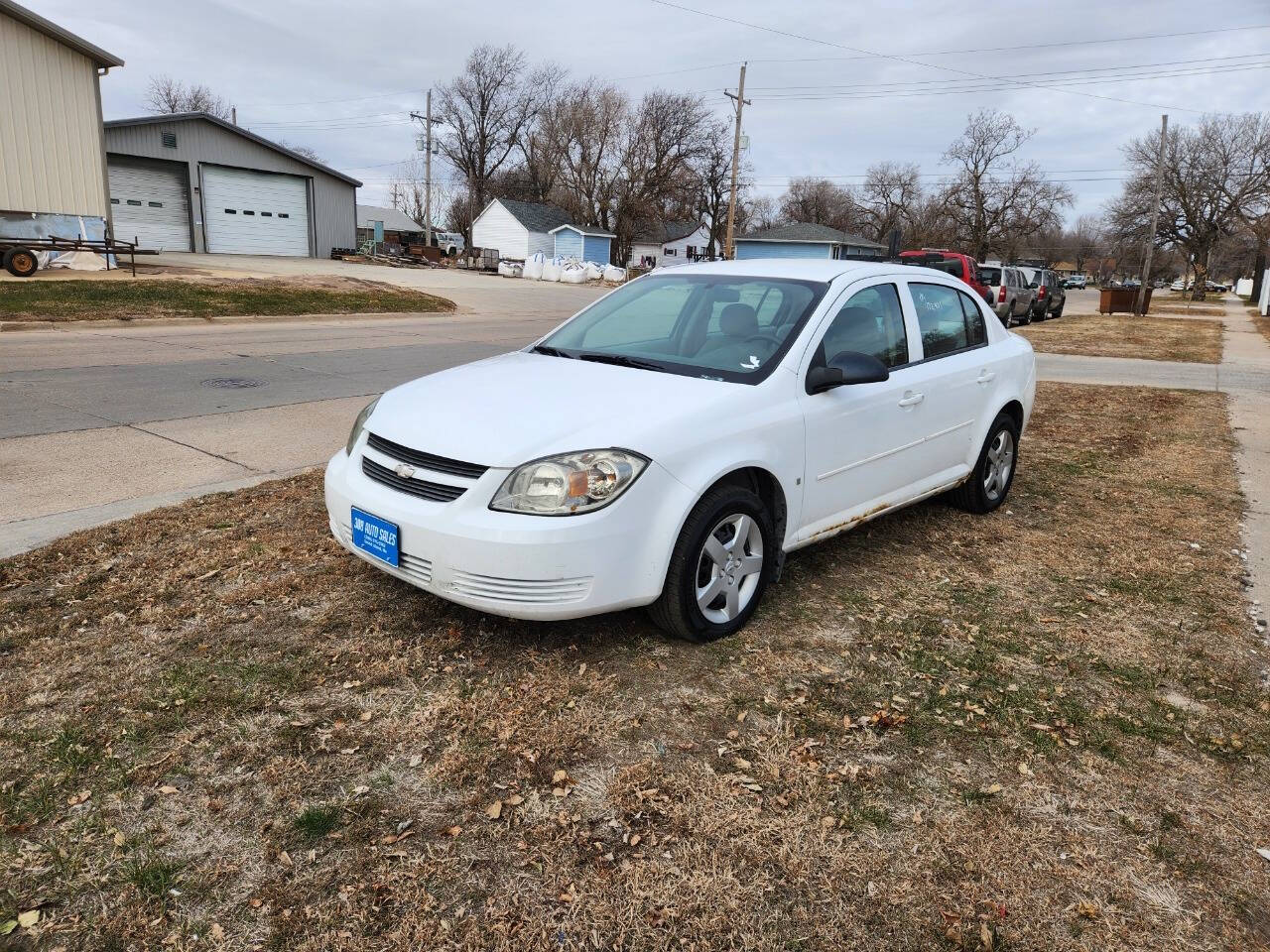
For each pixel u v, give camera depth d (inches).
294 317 663.8
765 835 96.4
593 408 130.9
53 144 786.2
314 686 122.4
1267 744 118.8
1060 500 234.8
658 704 121.6
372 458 135.2
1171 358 638.5
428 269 1541.6
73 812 95.3
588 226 2381.9
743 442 135.4
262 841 92.4
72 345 458.3
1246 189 2364.7
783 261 183.8
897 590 165.5
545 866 90.5
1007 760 112.4
